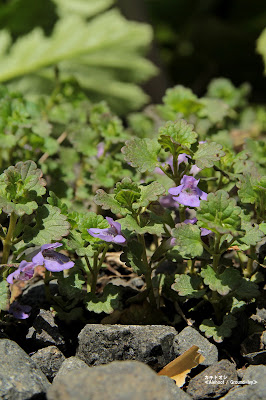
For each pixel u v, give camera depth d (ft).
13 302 1.78
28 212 1.65
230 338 1.74
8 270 1.71
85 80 2.82
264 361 1.71
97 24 2.93
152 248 2.02
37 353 1.69
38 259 1.65
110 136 2.11
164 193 1.69
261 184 1.73
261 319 1.79
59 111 2.37
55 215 1.69
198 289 1.82
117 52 2.90
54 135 2.42
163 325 1.73
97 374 1.48
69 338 1.76
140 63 2.91
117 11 3.11
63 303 1.80
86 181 2.11
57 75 2.41
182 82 4.16
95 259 1.78
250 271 1.83
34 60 2.81
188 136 1.72
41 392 1.57
